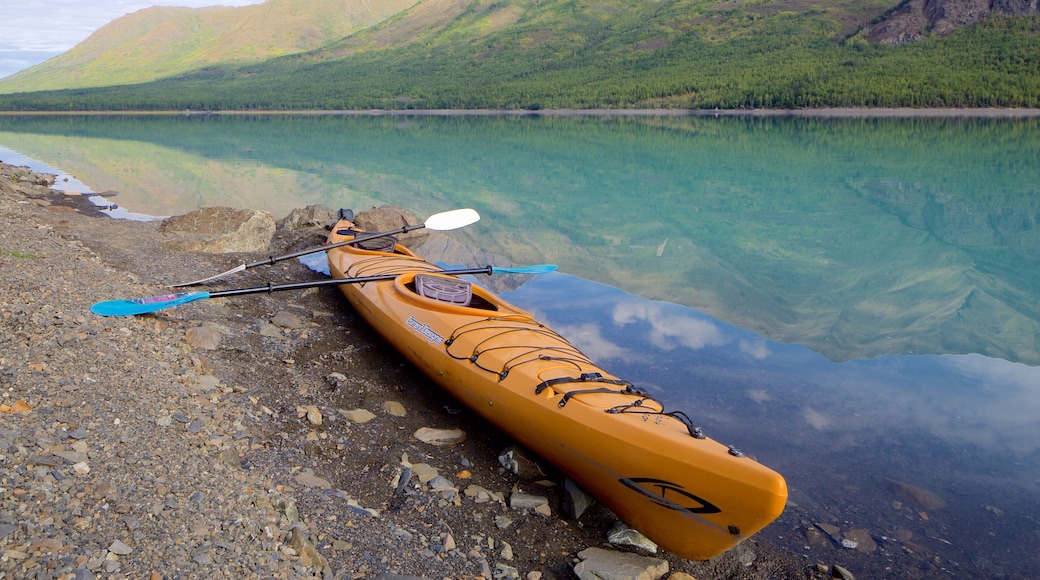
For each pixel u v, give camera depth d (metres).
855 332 7.86
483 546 3.74
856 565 3.82
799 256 12.31
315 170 22.61
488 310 5.64
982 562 3.84
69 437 3.50
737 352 6.96
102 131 47.81
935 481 4.62
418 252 11.43
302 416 4.87
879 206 17.33
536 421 4.35
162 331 5.66
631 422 3.93
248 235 10.04
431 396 5.58
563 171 23.19
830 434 5.23
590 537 4.01
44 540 2.71
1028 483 4.60
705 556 3.77
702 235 13.75
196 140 37.78
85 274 6.57
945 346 7.43
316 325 6.95
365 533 3.57
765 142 36.16
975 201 17.94
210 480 3.53
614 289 9.28
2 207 10.17
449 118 79.62
